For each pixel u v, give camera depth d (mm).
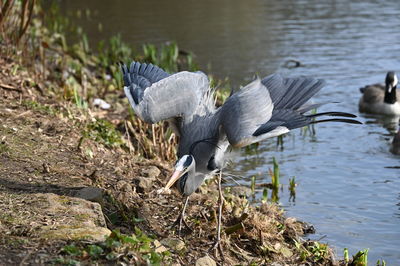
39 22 19781
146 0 25219
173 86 7781
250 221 8508
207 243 7871
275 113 7094
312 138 13547
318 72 16906
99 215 7148
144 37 19766
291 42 19656
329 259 8180
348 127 14281
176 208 8617
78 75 14719
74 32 20203
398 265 8352
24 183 8094
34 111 10766
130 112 12422
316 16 23031
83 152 9562
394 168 11859
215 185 10656
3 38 14164
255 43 19469
